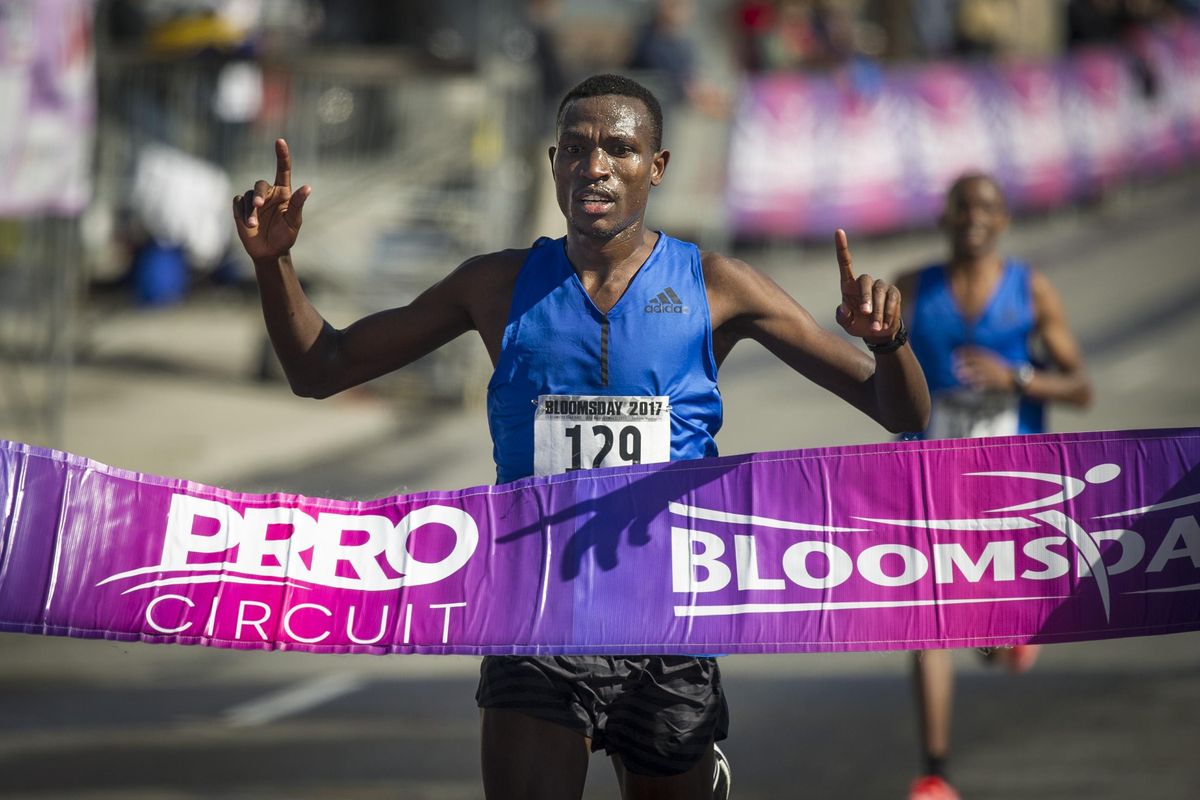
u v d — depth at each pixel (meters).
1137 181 93.31
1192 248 80.81
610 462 14.22
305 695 29.81
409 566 14.89
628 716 14.63
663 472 14.52
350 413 54.47
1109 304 70.06
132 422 51.34
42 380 53.97
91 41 43.28
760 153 75.88
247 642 14.92
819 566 14.84
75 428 50.28
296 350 14.51
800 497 14.81
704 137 71.19
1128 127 91.81
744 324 14.31
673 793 14.66
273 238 14.02
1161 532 14.98
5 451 14.61
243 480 45.34
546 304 14.03
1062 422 50.50
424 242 54.50
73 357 59.69
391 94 54.72
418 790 23.28
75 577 14.71
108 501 14.80
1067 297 71.50
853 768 24.19
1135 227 86.38
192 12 60.69
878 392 13.99
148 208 59.31
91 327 60.53
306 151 55.56
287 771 24.42
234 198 13.98
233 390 56.44
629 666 14.58
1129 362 60.06
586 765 14.24
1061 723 26.41
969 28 87.69
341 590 14.99
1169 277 74.81
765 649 14.70
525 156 55.03
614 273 14.05
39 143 42.84
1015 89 85.69
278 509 15.00
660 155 14.22
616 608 14.62
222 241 59.72
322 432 51.47
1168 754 24.42
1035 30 102.69
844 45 78.50
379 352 14.66
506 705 14.19
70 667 32.59
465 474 46.59
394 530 14.95
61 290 49.00
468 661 32.78
